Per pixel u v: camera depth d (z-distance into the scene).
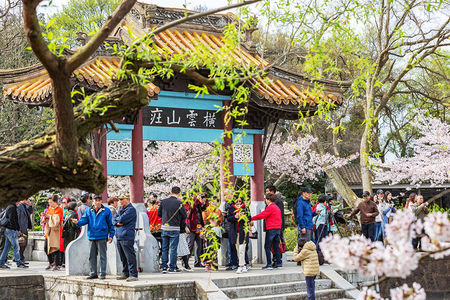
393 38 22.11
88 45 5.06
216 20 15.54
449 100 27.20
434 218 4.21
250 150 15.84
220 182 15.01
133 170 14.27
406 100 35.44
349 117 35.59
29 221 17.12
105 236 12.91
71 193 26.28
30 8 4.64
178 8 15.09
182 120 14.70
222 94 15.07
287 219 25.59
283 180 31.47
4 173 5.12
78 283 13.00
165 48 13.52
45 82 13.73
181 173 25.81
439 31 17.94
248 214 14.19
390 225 4.15
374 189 33.28
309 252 11.72
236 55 15.20
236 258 14.37
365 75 9.93
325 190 33.88
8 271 15.37
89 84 12.48
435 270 13.51
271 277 13.47
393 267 4.01
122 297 11.71
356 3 8.25
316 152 29.58
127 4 5.20
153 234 15.46
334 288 13.94
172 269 13.95
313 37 8.06
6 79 13.74
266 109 15.41
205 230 11.89
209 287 12.02
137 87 5.79
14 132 22.20
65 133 5.18
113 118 5.82
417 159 26.27
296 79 15.40
